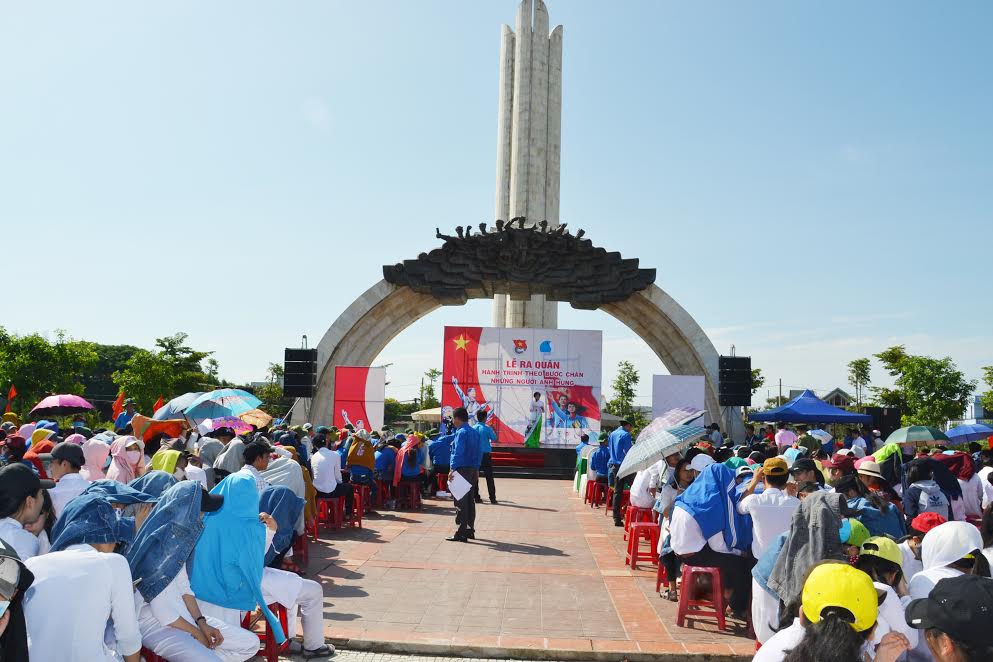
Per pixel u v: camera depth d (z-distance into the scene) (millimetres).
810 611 3545
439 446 20172
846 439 24375
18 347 45500
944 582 3010
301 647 7285
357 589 9570
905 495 9969
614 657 7328
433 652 7387
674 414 10539
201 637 5695
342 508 14648
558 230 30906
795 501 7523
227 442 11492
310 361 30281
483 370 29422
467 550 12344
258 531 6199
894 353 49875
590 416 29203
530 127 35719
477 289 31625
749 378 29844
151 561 5488
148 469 8836
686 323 31203
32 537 5086
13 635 3912
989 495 11797
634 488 12008
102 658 4605
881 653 4078
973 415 46781
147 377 59938
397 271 31109
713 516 8242
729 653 7320
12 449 10859
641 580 10406
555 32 36969
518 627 8055
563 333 29547
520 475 28422
